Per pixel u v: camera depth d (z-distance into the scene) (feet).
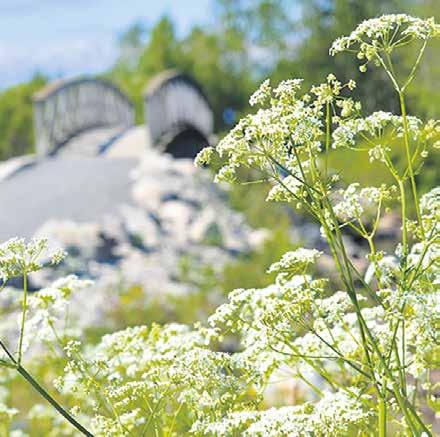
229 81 203.92
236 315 12.35
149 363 13.17
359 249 60.95
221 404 11.35
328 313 11.71
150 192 68.13
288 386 19.07
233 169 10.62
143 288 47.78
